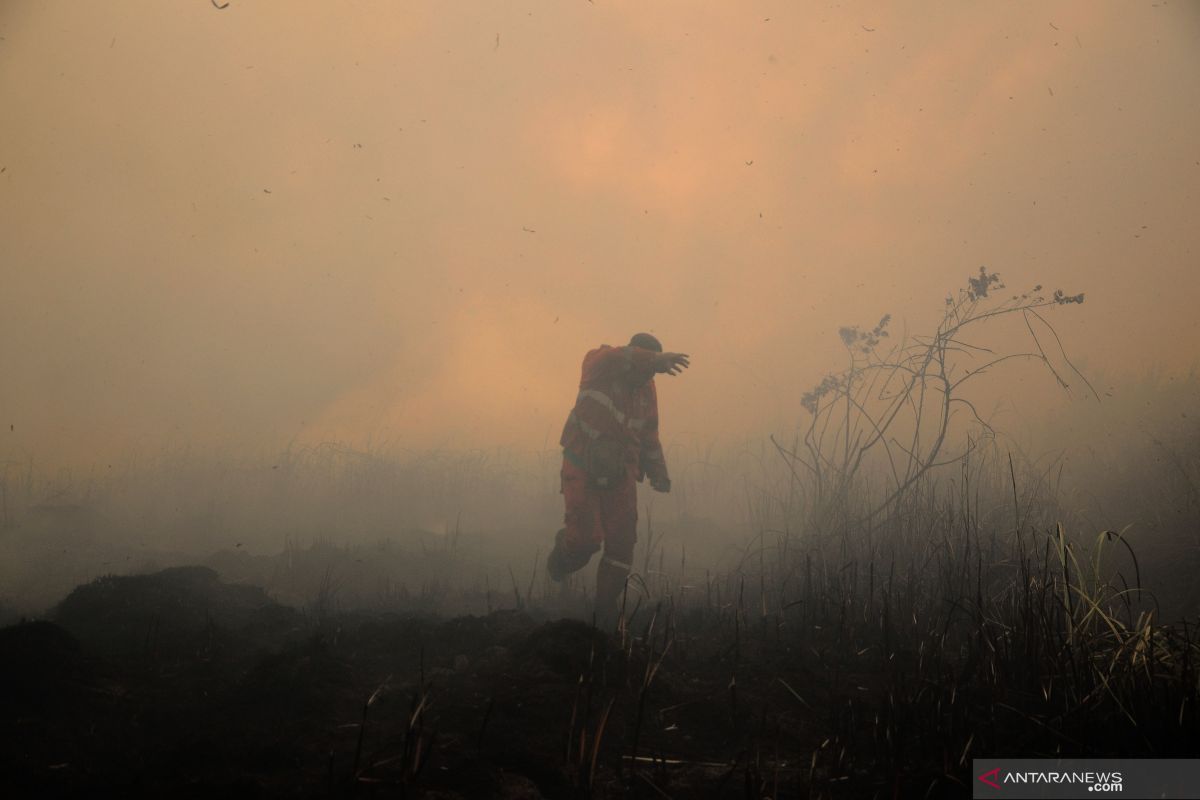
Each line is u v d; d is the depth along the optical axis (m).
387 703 3.40
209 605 5.14
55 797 2.59
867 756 3.06
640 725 3.19
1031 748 2.99
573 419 5.58
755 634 4.53
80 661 3.66
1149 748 2.89
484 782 2.68
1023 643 3.82
